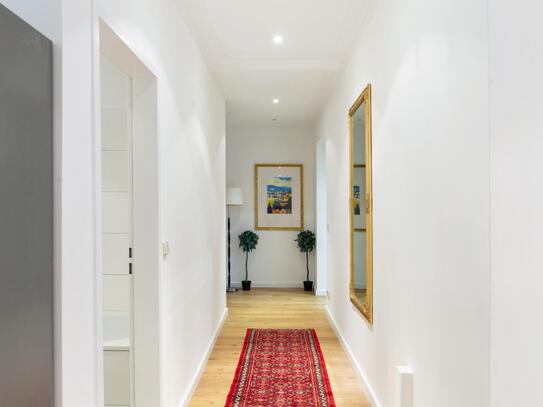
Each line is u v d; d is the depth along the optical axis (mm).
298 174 6695
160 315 2104
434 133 1630
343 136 3812
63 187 1202
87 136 1356
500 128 1090
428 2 1676
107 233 2994
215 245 4082
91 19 1389
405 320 2004
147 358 2096
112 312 2996
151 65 2010
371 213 2697
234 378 3146
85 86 1346
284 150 6695
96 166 1406
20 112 1032
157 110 2090
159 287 2092
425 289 1735
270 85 4387
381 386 2461
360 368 3074
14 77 1008
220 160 4504
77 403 1272
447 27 1491
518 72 1018
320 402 2738
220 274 4465
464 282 1367
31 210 1074
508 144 1059
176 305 2461
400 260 2088
